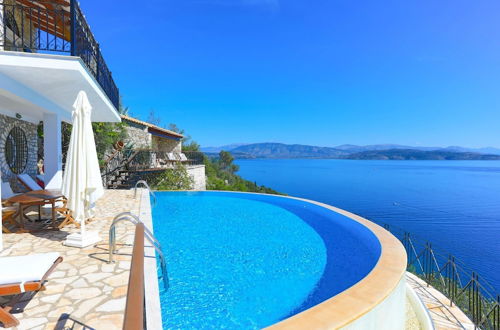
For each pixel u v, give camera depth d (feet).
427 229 173.68
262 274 16.66
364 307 10.09
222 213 34.19
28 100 19.57
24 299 9.54
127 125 59.52
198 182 84.48
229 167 232.12
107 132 52.47
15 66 14.93
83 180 13.96
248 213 34.50
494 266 113.91
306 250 21.20
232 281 15.55
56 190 20.86
